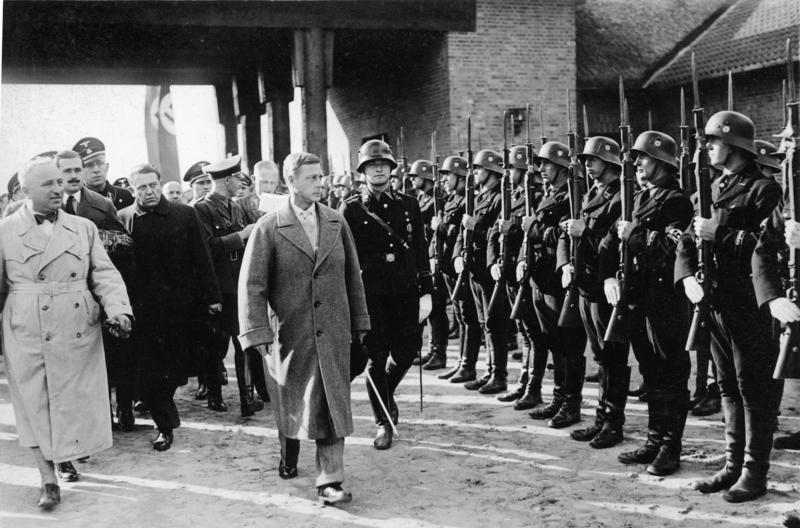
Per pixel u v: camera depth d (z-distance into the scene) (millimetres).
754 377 4602
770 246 4336
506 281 7039
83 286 5008
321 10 15977
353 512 4719
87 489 5223
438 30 17281
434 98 18359
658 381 5250
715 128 4590
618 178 5621
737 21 20375
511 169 7320
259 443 6164
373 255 5945
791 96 4320
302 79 16031
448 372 8391
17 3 14656
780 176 6602
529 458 5602
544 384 7801
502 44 17859
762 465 4664
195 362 6469
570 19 18250
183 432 6508
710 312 4625
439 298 8422
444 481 5199
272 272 4914
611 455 5590
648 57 20562
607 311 5590
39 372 4840
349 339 4949
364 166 6020
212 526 4562
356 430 6441
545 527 4406
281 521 4609
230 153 24516
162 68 21125
